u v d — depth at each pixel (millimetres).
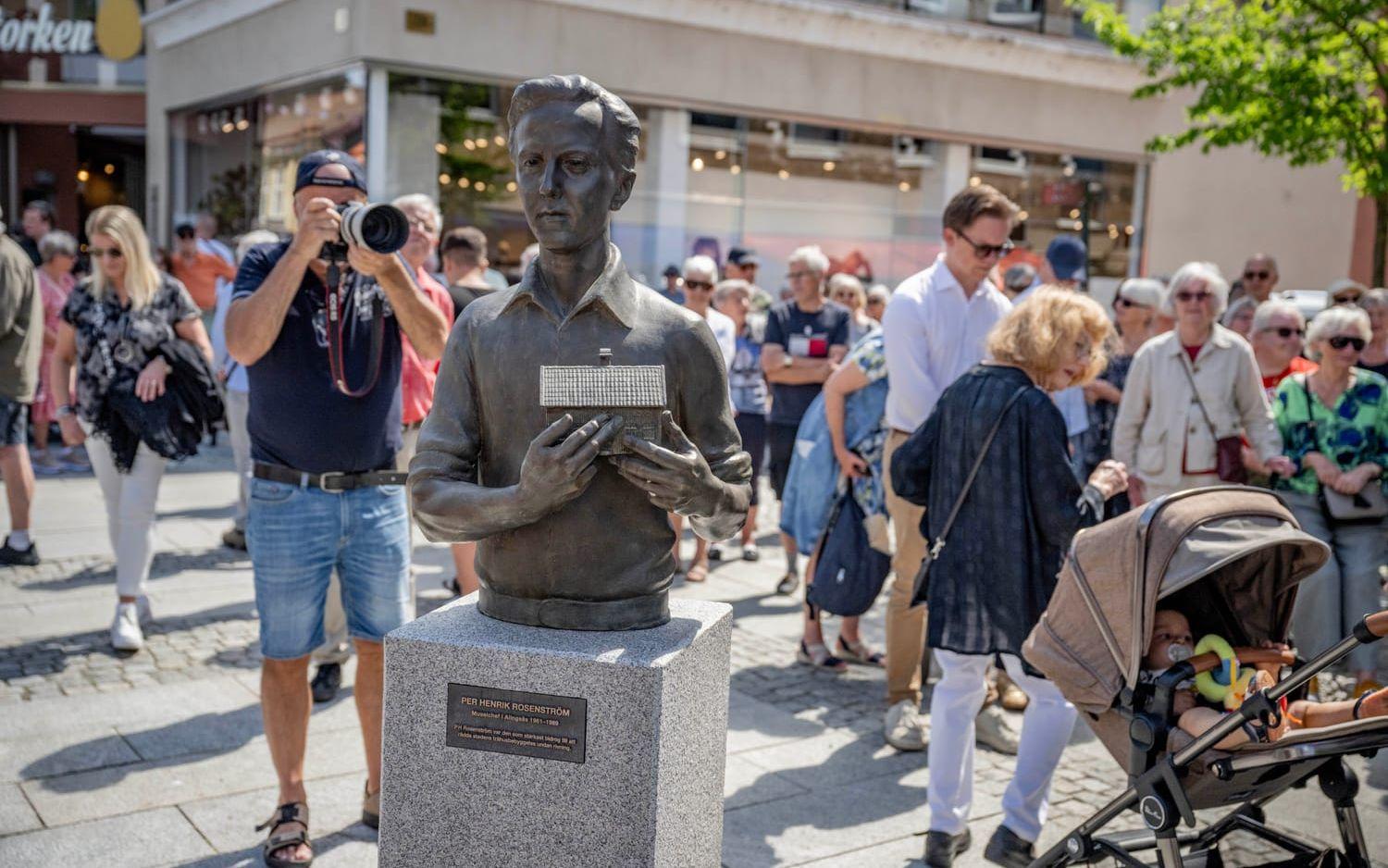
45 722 4637
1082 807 4258
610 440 2262
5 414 6836
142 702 4887
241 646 5652
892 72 14359
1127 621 3154
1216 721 3061
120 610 5527
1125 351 6473
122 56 16875
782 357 7285
